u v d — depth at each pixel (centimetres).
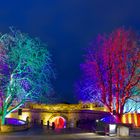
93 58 6338
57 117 8988
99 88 6138
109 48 6184
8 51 5303
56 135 4400
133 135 4462
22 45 5325
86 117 8275
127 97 5809
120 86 5850
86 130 5584
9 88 5203
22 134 4581
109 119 6178
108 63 6088
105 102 6044
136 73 5875
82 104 8862
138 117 6394
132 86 5822
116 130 4359
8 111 5319
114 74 5972
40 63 5456
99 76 6153
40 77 5459
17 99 5406
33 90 5394
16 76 5247
